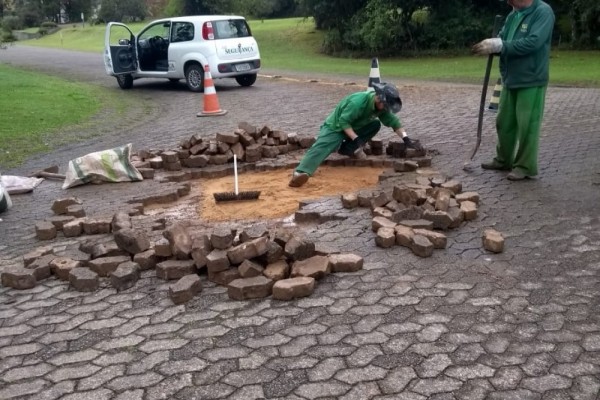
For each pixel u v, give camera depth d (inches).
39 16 2445.9
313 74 820.0
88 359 139.6
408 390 123.2
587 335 141.6
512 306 155.8
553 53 995.9
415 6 1090.1
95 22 2188.7
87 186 286.4
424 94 566.3
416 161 291.9
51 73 907.4
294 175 266.8
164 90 669.9
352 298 162.4
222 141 308.8
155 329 151.4
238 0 1445.6
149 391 126.4
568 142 338.0
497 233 194.1
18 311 164.9
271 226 222.1
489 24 1095.6
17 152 369.7
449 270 177.8
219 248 178.7
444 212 206.5
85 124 463.8
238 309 159.5
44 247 204.1
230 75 640.4
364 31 1094.4
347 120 265.3
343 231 211.0
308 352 137.9
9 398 126.3
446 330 145.0
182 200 262.5
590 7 974.4
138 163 306.8
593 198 238.5
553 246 193.6
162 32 730.2
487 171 282.2
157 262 188.2
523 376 126.6
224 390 125.6
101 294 172.6
